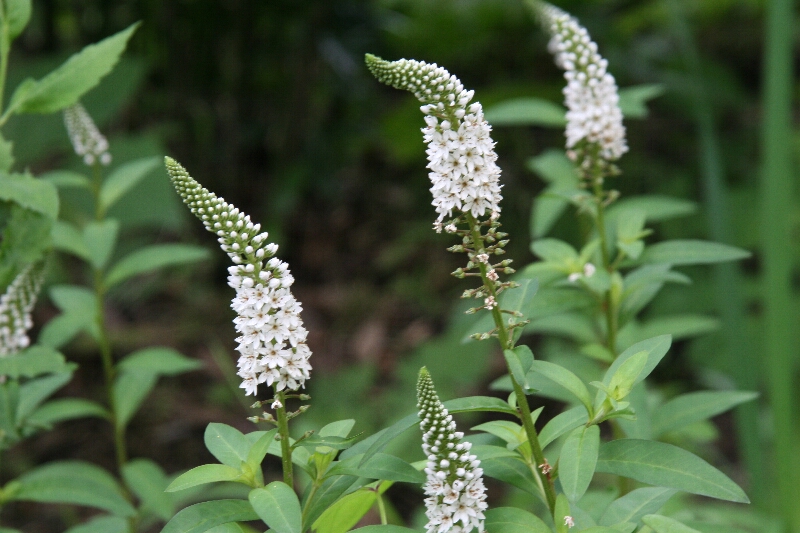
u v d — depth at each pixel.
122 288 2.43
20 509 1.74
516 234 2.39
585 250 1.24
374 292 2.49
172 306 2.43
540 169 1.43
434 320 2.34
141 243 2.48
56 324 1.32
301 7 2.51
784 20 1.32
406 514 1.74
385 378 2.13
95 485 1.22
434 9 2.46
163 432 1.96
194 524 1.00
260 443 1.02
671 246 1.24
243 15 2.48
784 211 1.32
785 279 1.31
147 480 1.30
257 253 1.01
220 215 1.00
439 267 2.51
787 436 1.31
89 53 1.19
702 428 1.38
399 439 1.63
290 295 1.01
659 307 2.08
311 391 2.03
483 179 1.01
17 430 1.21
